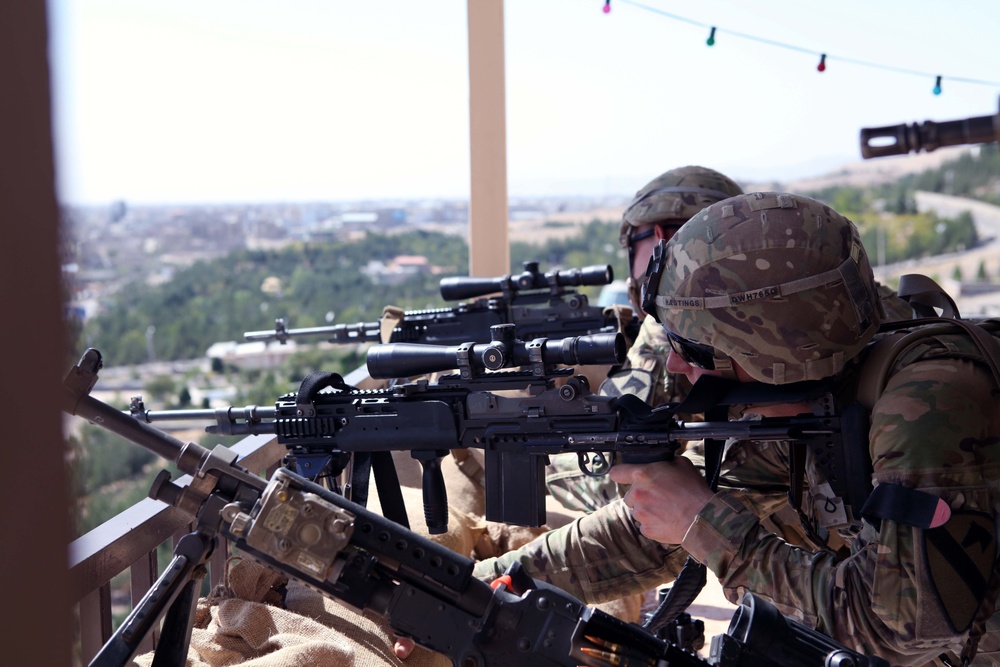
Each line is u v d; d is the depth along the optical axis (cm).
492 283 448
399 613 155
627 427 226
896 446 180
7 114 49
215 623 238
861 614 179
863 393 203
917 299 230
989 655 190
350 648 223
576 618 153
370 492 356
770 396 210
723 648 148
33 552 53
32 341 51
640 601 372
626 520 255
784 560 194
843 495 203
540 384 241
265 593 249
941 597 169
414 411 248
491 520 247
